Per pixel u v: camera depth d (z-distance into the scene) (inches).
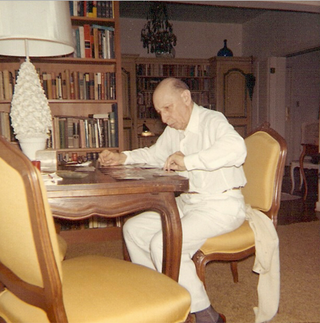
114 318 37.4
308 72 333.7
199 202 64.2
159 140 76.9
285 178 256.7
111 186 47.5
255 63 279.9
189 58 272.1
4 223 34.6
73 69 133.3
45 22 69.6
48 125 63.6
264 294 63.4
